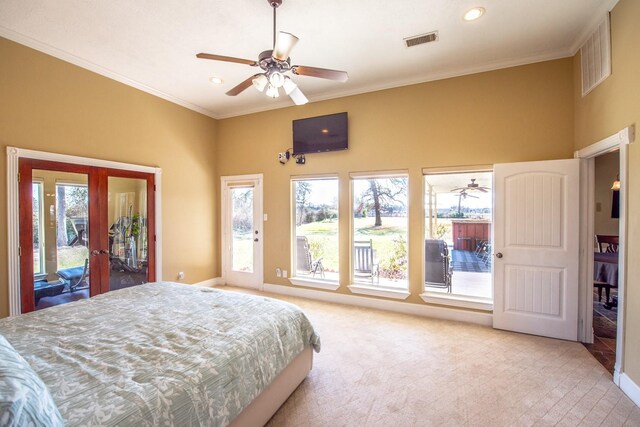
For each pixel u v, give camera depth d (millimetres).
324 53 3064
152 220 4012
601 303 3994
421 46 2939
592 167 2811
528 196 2996
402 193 3811
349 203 4012
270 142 4582
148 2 2309
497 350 2670
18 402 726
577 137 2857
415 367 2383
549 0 2281
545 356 2559
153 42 2893
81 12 2420
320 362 2467
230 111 4855
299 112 4340
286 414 1831
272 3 2277
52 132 2994
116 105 3572
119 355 1356
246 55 3143
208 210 4891
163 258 4152
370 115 3861
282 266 4520
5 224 2682
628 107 2061
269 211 4605
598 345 2777
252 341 1615
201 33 2746
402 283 3816
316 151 4145
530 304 3004
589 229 2842
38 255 2916
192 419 1152
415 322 3348
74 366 1247
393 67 3350
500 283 3129
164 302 2158
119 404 1014
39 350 1390
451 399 1981
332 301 4117
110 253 3537
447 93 3451
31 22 2547
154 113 4020
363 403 1940
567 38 2779
